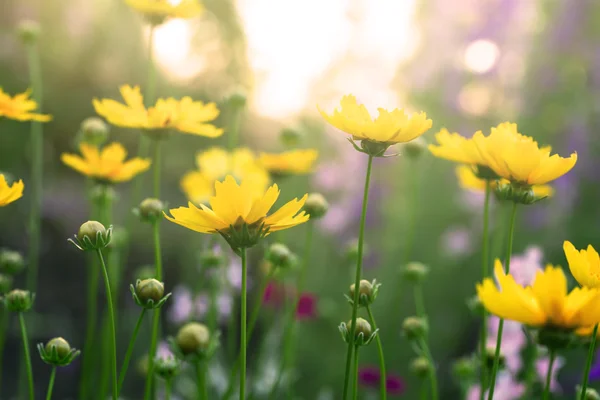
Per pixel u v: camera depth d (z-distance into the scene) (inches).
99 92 298.8
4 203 42.7
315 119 207.9
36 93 86.7
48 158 258.2
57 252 207.3
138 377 131.6
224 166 91.2
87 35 293.4
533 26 189.6
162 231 216.4
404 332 61.6
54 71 287.6
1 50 271.3
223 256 76.2
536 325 34.0
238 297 112.2
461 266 169.8
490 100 189.5
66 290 190.4
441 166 184.2
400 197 178.9
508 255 44.2
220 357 120.3
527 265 74.4
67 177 268.2
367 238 175.2
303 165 78.9
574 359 119.7
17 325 154.6
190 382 101.3
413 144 85.7
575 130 175.6
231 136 88.9
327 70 205.3
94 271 68.9
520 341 75.7
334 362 144.8
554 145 179.9
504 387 75.4
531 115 185.5
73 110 291.0
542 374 75.5
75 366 150.3
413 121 41.2
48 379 146.1
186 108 57.9
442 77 190.7
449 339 149.6
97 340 103.0
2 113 55.8
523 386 75.7
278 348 114.7
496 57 188.4
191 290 142.3
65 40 288.2
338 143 183.8
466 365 73.2
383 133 40.9
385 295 161.0
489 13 186.7
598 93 181.9
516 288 33.4
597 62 181.3
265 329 117.3
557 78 184.4
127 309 140.3
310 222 67.3
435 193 181.0
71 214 222.1
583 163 173.0
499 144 43.4
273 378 106.6
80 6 290.7
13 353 151.2
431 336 148.3
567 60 185.9
